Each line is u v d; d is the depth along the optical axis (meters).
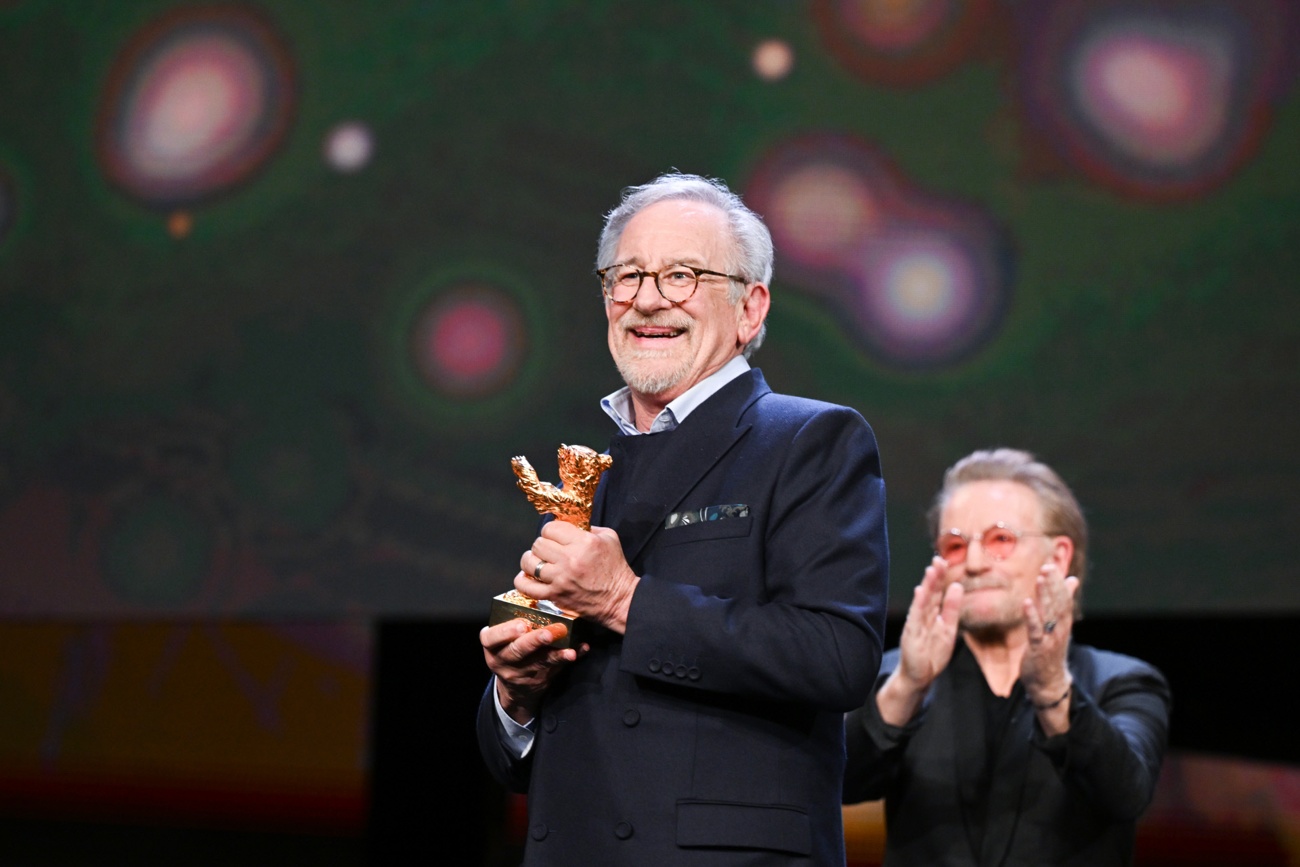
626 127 9.53
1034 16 8.77
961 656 5.18
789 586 3.48
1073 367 8.55
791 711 3.53
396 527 9.67
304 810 11.50
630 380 3.89
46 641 12.41
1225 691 8.87
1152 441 8.38
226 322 10.14
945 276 8.83
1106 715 4.95
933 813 4.89
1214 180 8.36
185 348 10.19
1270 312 8.20
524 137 9.72
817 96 9.16
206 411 10.09
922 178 8.92
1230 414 8.24
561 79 9.69
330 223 10.02
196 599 9.96
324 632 11.70
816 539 3.52
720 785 3.36
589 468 3.55
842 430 3.74
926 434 8.78
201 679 11.97
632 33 9.56
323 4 10.20
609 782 3.42
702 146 9.38
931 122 8.93
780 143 9.21
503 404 9.58
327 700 11.59
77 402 10.34
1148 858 9.38
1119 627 9.02
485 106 9.81
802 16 9.23
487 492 9.53
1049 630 4.43
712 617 3.34
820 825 3.46
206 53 10.42
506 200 9.71
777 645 3.30
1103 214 8.56
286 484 9.90
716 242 3.93
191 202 10.30
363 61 10.09
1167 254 8.42
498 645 3.49
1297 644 8.69
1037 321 8.63
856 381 8.91
